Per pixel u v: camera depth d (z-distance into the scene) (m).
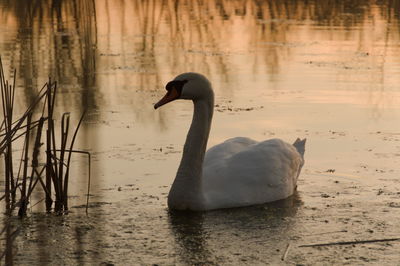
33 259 9.88
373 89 20.19
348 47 26.59
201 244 10.45
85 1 34.38
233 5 39.12
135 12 35.75
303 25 31.91
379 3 38.78
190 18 34.16
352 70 22.67
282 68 23.06
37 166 12.30
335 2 39.22
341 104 18.62
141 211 11.80
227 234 10.86
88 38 21.83
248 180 12.30
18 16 33.78
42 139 15.41
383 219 11.41
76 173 13.54
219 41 28.17
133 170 13.73
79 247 10.29
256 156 12.60
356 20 33.09
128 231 10.95
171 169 13.80
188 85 11.91
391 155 14.66
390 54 25.25
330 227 11.11
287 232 10.91
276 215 11.69
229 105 18.58
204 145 11.82
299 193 12.86
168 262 9.80
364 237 10.67
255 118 17.31
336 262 9.75
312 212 11.80
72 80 21.39
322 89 20.25
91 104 18.66
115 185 12.97
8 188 11.80
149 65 23.62
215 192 12.08
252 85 20.86
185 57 24.94
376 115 17.64
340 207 12.03
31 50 25.59
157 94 19.89
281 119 17.25
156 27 31.47
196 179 11.81
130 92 20.06
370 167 14.00
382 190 12.81
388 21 32.75
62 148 11.90
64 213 11.68
